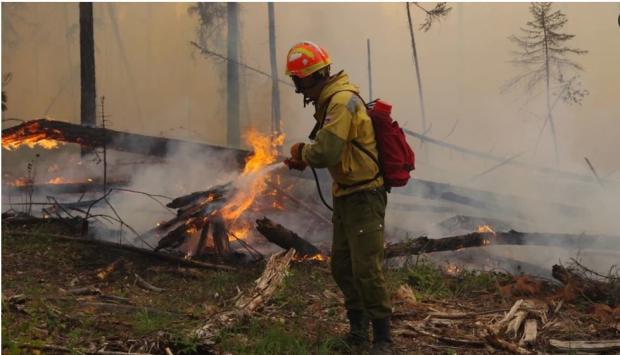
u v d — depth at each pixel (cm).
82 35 1714
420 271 664
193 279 651
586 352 452
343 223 438
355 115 416
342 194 432
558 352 455
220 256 728
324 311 535
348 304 463
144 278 643
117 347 418
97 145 1013
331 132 405
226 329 457
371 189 427
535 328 491
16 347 391
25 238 736
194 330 439
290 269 650
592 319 528
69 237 731
